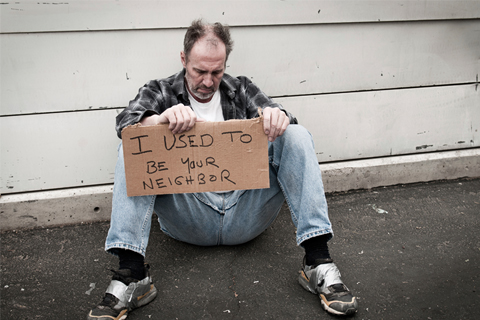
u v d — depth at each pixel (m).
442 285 1.68
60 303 1.61
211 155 1.45
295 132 1.56
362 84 2.40
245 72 2.24
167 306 1.57
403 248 1.96
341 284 1.50
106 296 1.44
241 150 1.45
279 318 1.50
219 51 1.62
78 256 1.94
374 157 2.56
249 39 2.19
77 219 2.22
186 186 1.47
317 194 1.53
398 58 2.41
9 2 1.89
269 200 1.71
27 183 2.15
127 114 1.60
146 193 1.46
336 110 2.41
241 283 1.71
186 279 1.75
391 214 2.28
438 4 2.33
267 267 1.83
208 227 1.78
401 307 1.55
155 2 2.02
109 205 2.24
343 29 2.28
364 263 1.85
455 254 1.90
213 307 1.57
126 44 2.06
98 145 2.18
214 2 2.09
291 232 2.13
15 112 2.04
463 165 2.65
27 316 1.54
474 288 1.65
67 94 2.07
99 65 2.06
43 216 2.17
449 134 2.62
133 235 1.46
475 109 2.61
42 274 1.80
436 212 2.29
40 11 1.92
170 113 1.39
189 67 1.68
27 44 1.96
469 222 2.18
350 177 2.51
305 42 2.25
